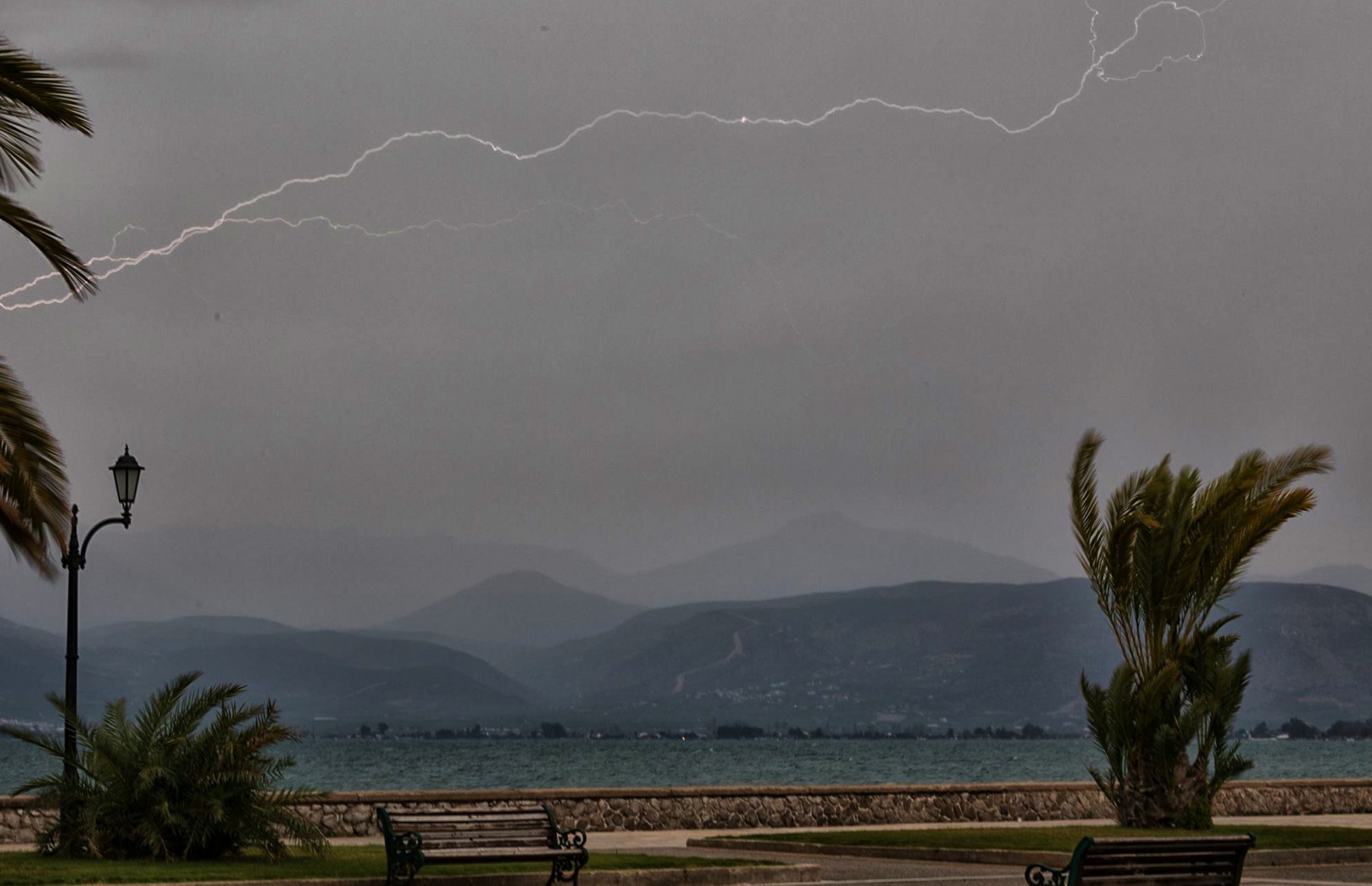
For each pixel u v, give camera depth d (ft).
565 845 51.62
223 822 58.23
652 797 84.58
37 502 63.00
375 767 420.36
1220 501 85.56
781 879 57.88
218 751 59.21
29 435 62.90
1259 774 340.39
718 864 58.95
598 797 82.99
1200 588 87.61
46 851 59.57
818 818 88.99
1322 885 60.18
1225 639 87.97
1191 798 85.30
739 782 333.42
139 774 58.44
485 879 52.08
